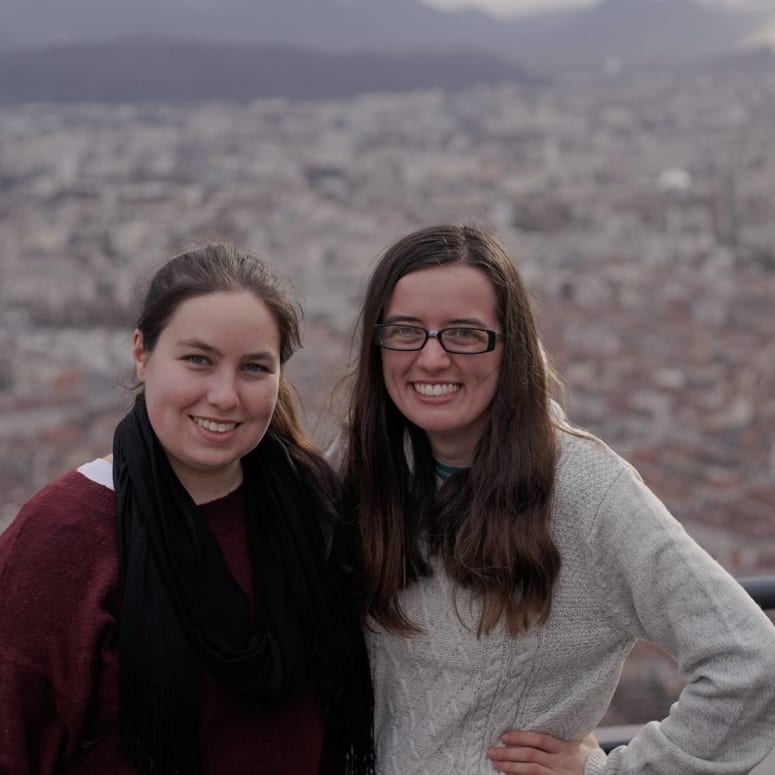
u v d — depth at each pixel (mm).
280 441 2801
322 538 2766
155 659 2445
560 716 2719
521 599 2621
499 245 2740
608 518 2594
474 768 2711
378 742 2836
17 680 2459
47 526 2498
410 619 2730
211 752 2586
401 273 2680
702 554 2555
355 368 2848
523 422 2650
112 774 2547
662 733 2574
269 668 2535
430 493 2777
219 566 2562
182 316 2545
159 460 2580
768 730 2486
